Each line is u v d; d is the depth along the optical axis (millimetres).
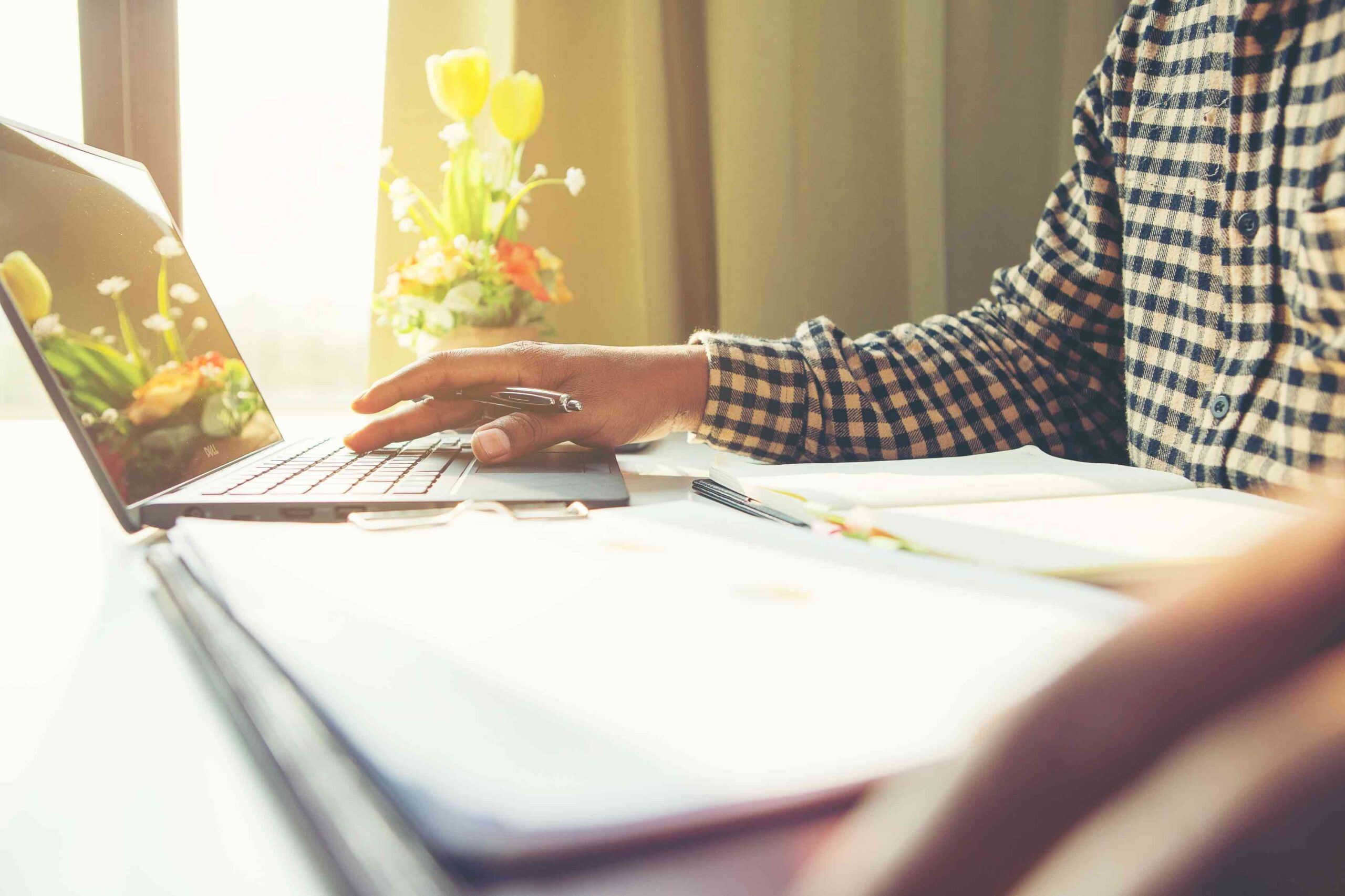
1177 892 62
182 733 208
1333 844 61
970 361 697
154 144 1125
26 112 1109
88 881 148
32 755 195
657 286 1171
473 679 170
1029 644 190
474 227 1012
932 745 141
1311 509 79
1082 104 769
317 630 203
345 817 138
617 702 158
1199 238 620
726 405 622
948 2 1232
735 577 252
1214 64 613
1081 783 72
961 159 1261
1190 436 612
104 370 447
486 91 998
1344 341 469
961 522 330
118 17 1095
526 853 111
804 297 1231
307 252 1260
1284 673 69
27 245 431
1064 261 730
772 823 121
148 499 421
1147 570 265
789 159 1170
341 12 1216
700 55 1233
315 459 573
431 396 586
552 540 309
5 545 412
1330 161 510
